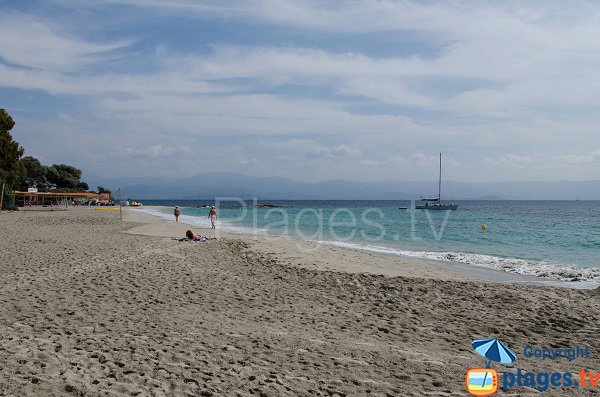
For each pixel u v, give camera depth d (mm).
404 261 19281
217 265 15875
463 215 78500
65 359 5879
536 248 26266
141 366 5820
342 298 11281
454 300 11438
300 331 8148
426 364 6727
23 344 6445
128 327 7770
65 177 117875
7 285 10969
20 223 35375
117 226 34812
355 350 7199
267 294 11359
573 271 17359
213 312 9234
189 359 6262
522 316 9984
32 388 4848
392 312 10047
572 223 53000
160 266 14836
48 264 14336
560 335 8711
